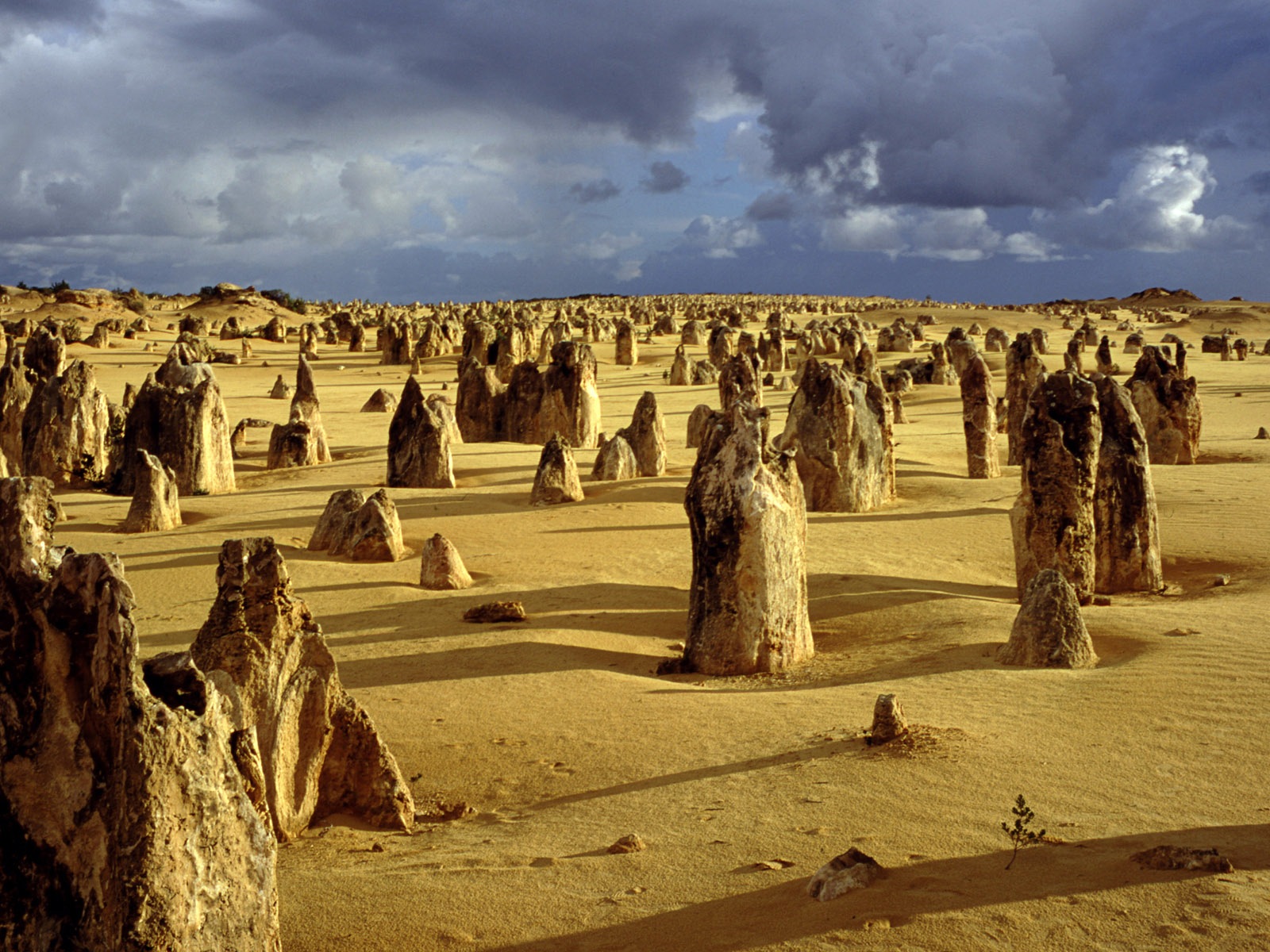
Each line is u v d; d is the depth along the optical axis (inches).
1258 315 4461.1
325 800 368.8
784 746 412.5
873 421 1095.6
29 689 235.3
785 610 564.7
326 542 897.5
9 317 3882.9
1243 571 748.6
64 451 1403.8
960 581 785.6
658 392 2378.2
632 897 282.8
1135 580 721.0
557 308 5920.3
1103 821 315.9
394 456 1270.9
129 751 214.5
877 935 245.6
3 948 225.5
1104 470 719.7
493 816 370.6
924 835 310.3
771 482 565.6
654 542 921.5
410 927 272.4
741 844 315.9
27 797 228.5
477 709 488.7
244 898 228.7
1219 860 274.4
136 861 211.2
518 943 261.0
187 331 3666.3
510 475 1317.7
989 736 400.5
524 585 771.4
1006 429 1657.2
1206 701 428.1
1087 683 466.9
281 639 354.3
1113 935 240.5
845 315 4773.6
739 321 4160.9
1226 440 1505.9
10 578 240.7
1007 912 254.2
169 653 241.6
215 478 1286.9
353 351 3272.6
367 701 505.4
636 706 484.4
